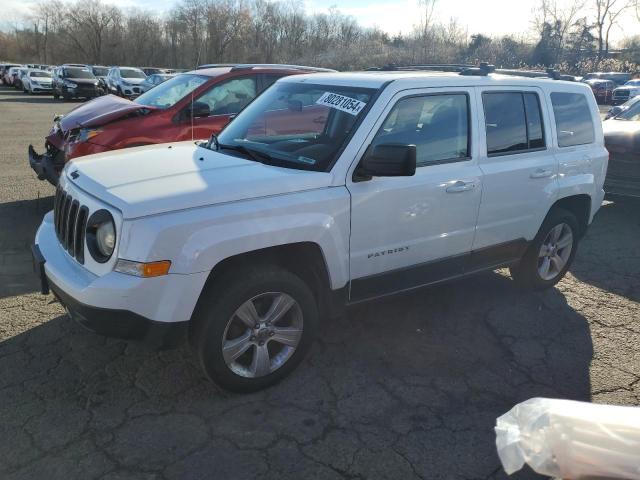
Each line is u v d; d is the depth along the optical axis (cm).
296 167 350
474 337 422
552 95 478
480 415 325
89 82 2939
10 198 752
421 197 377
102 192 307
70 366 354
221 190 305
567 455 194
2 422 298
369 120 357
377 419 317
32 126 1669
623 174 762
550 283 516
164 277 286
